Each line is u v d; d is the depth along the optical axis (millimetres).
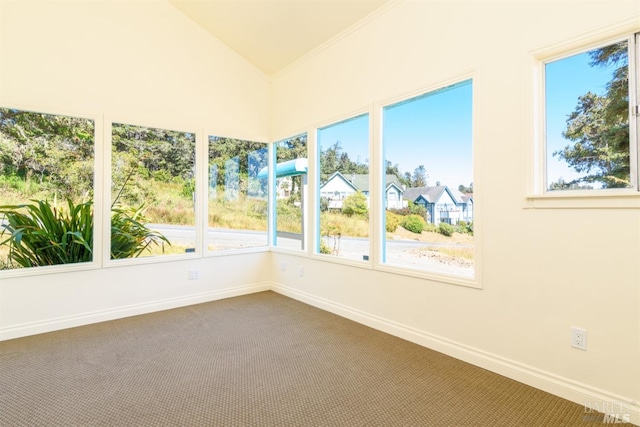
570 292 1852
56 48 2961
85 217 3107
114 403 1851
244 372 2197
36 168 2908
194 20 3701
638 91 1675
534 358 1998
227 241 3986
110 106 3221
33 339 2740
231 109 4000
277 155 4285
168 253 3574
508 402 1852
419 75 2586
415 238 2695
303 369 2236
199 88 3766
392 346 2592
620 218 1683
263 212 4309
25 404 1839
